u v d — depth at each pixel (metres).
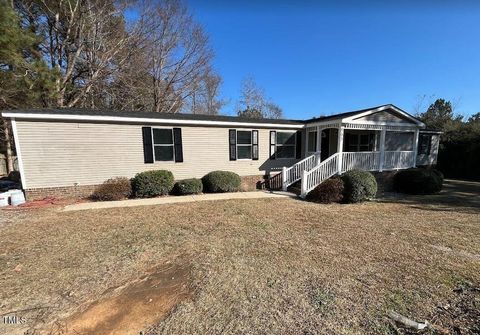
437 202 9.76
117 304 3.08
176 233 5.64
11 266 4.02
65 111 9.12
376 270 3.98
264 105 33.78
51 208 7.76
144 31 20.23
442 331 2.62
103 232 5.65
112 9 17.36
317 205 8.89
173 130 10.48
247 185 12.21
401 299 3.19
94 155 9.22
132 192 9.52
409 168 12.70
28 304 3.06
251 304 3.07
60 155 8.74
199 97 28.17
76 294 3.28
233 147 11.74
